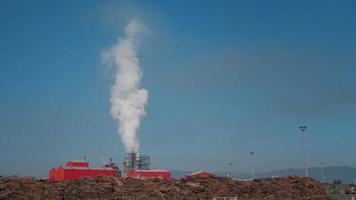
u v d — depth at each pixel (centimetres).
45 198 8625
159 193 9806
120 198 9069
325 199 10725
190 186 10812
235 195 10488
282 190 11300
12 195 8481
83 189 9406
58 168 12162
